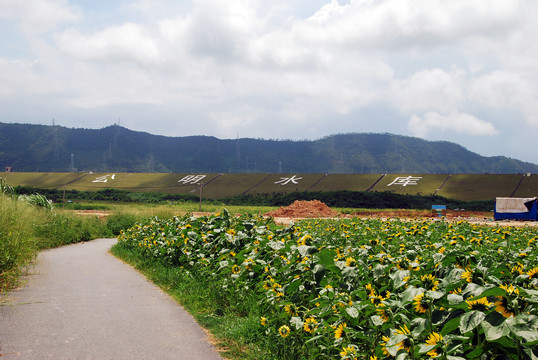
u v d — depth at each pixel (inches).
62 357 183.2
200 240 410.9
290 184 4001.0
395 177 3956.7
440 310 138.3
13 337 207.9
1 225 388.5
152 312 269.6
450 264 184.4
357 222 641.6
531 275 163.0
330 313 175.6
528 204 1851.6
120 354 190.2
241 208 2652.6
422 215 2256.4
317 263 214.1
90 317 251.1
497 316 112.1
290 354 186.5
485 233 471.8
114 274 421.7
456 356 114.2
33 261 477.4
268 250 291.4
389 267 193.0
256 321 230.4
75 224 878.4
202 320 253.3
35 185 4394.7
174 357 189.9
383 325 148.3
